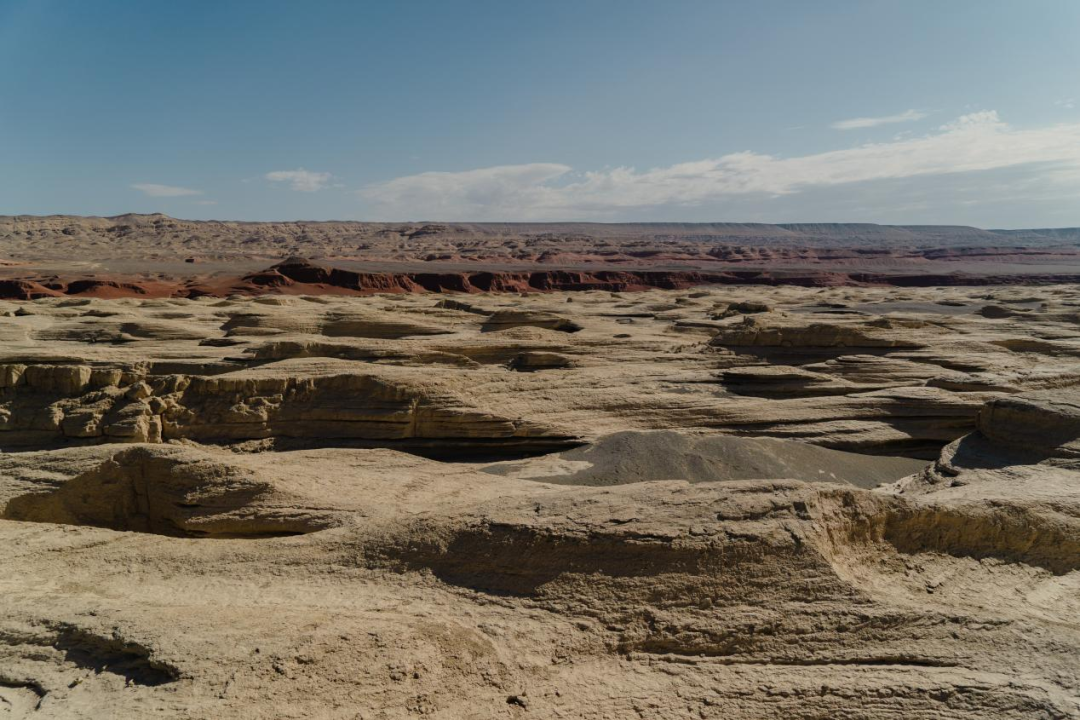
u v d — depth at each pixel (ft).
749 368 103.04
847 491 39.29
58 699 27.25
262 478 50.06
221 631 29.58
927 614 32.96
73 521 49.16
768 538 35.12
